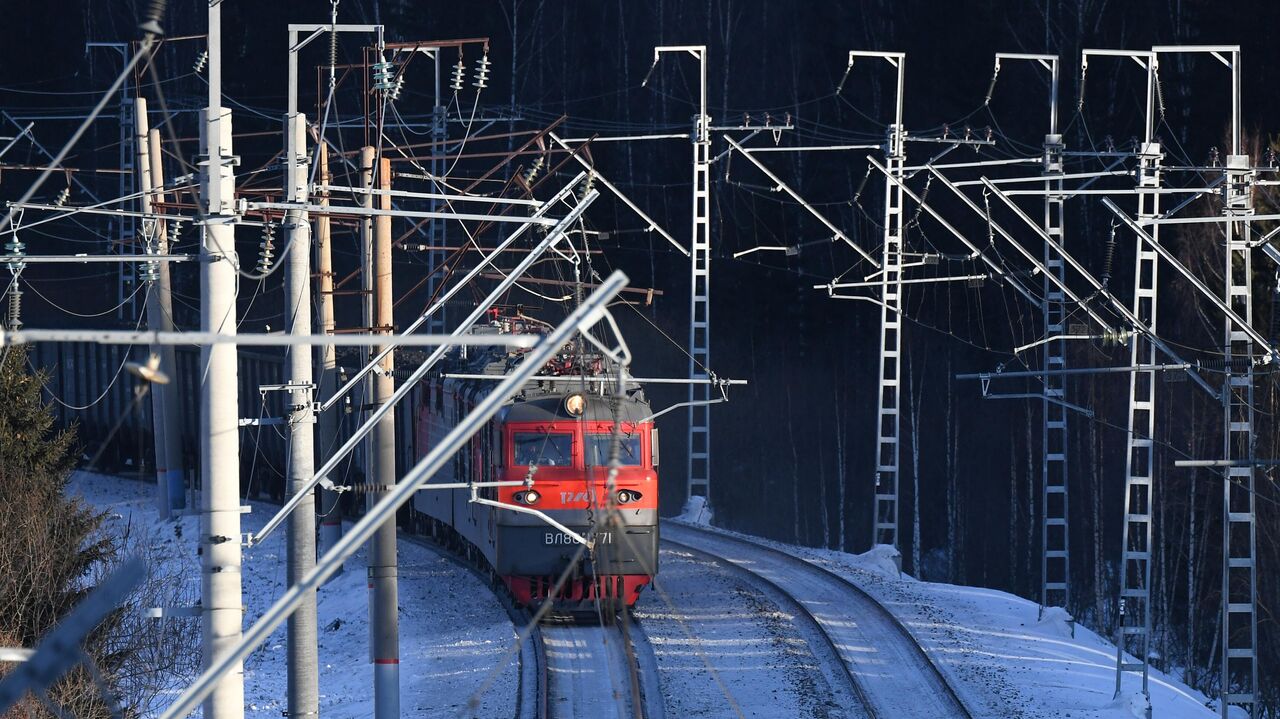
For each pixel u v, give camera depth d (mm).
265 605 107812
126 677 75625
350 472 129250
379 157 65625
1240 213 76375
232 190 45656
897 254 121688
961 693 76125
